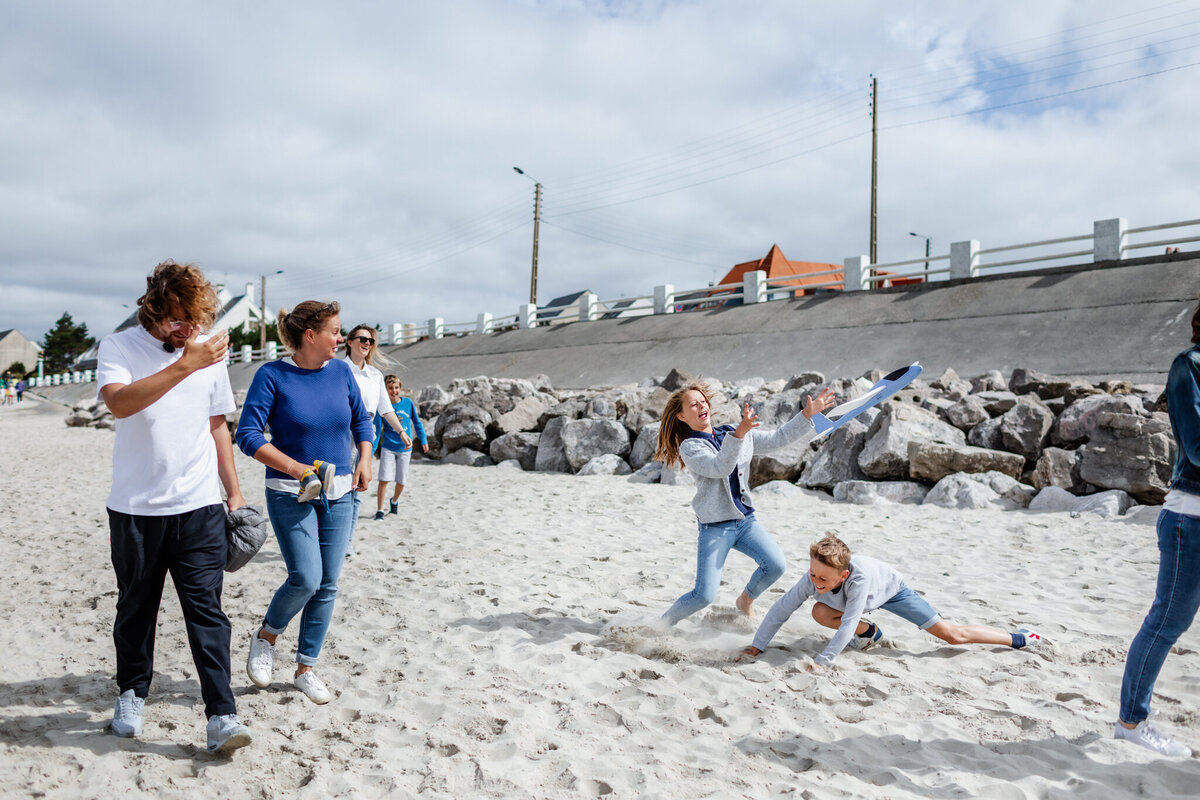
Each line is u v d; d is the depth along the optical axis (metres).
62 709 4.04
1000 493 9.51
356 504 5.62
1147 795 3.13
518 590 6.24
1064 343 17.36
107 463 17.12
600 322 31.08
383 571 6.95
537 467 14.97
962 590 5.96
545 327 33.41
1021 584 6.12
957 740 3.60
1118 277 18.92
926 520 8.78
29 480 13.96
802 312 24.27
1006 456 9.92
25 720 3.86
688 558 7.25
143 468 3.49
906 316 21.53
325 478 3.97
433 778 3.36
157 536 3.50
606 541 8.05
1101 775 3.27
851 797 3.13
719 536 4.84
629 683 4.34
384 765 3.48
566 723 3.87
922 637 4.98
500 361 31.28
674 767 3.43
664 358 25.20
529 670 4.57
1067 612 5.41
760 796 3.20
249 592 6.30
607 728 3.84
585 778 3.35
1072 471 9.49
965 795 3.14
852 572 4.46
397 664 4.71
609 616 5.55
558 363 28.66
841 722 3.83
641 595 6.08
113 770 3.40
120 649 3.70
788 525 8.62
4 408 49.44
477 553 7.57
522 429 16.23
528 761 3.51
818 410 4.69
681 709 4.01
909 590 4.63
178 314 3.52
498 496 11.32
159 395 3.33
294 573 4.00
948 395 13.22
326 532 4.18
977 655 4.62
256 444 3.83
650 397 14.69
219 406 3.80
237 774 3.40
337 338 4.19
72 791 3.23
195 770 3.43
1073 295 19.05
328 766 3.46
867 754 3.51
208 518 3.61
